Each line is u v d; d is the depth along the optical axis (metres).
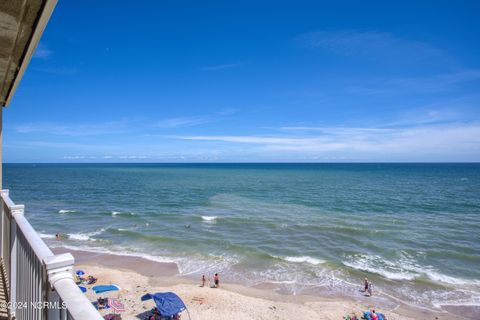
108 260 20.56
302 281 17.67
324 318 14.06
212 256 21.30
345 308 14.84
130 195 52.50
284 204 44.09
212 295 15.89
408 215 36.25
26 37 2.63
